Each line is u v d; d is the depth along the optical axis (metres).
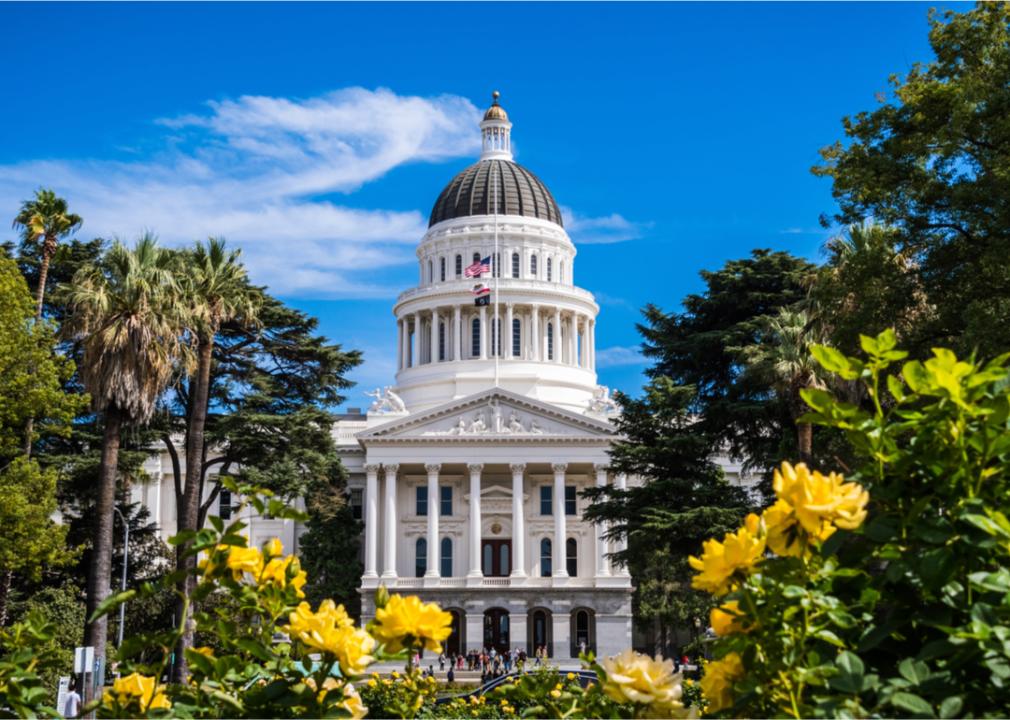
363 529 105.44
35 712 7.11
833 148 41.38
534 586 99.25
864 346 6.34
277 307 68.00
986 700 5.33
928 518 5.71
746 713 5.95
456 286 129.25
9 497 44.50
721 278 60.34
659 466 53.00
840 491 5.48
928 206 37.19
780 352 43.19
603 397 128.12
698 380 58.94
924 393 6.04
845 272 38.91
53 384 48.19
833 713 5.43
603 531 100.75
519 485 102.44
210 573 6.92
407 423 102.81
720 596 6.08
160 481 111.81
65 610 54.03
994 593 5.57
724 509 49.22
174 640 6.94
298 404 70.44
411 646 6.21
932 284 36.62
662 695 6.08
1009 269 33.09
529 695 7.83
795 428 50.50
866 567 6.73
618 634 98.12
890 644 5.98
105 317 43.66
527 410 104.38
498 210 136.50
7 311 47.78
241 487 7.03
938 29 38.53
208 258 52.09
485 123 146.12
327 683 6.77
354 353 69.69
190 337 52.28
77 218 59.12
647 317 61.12
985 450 5.86
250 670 6.98
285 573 7.11
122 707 6.81
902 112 38.41
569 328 132.75
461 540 106.06
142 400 43.75
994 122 34.53
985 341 31.38
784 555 5.73
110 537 43.38
